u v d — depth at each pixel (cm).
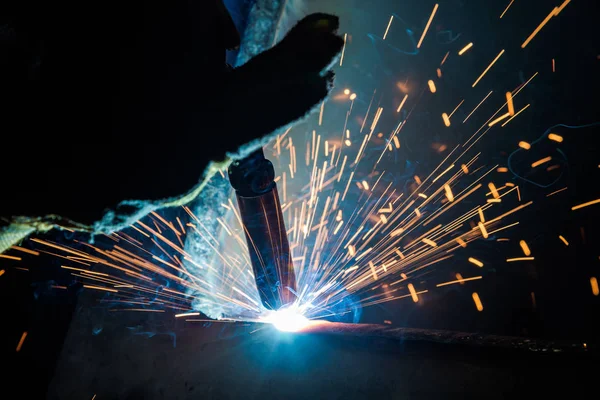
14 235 132
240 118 122
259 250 192
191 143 122
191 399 218
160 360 233
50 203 119
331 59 124
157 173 121
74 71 125
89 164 120
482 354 173
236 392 210
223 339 223
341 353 196
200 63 130
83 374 240
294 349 205
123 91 124
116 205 120
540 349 166
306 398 195
